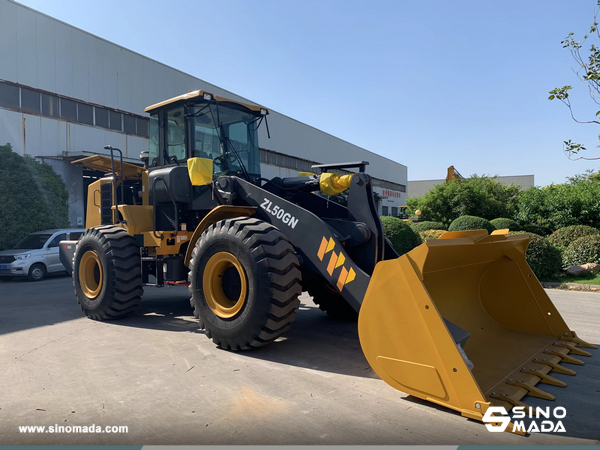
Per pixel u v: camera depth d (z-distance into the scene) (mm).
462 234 3066
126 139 17312
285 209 4133
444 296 3723
